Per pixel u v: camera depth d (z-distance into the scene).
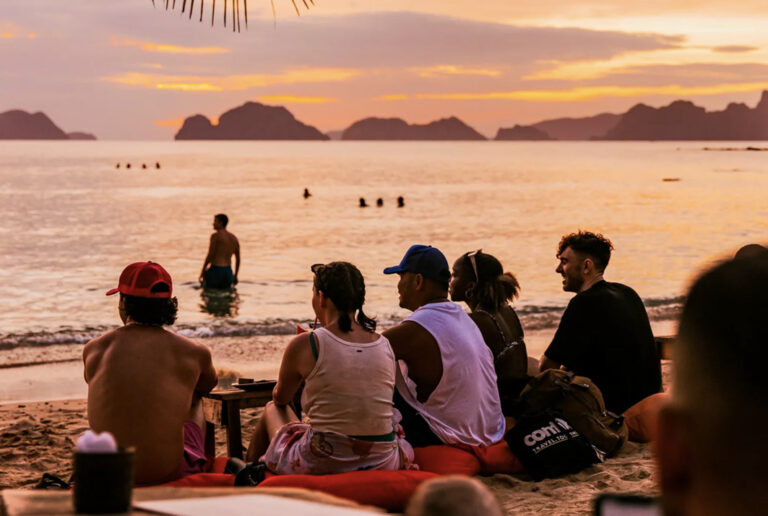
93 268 23.83
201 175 83.69
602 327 5.58
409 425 5.10
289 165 113.69
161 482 4.30
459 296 5.82
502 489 4.95
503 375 5.68
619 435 5.43
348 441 4.30
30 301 18.56
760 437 0.62
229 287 19.70
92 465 1.47
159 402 4.28
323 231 34.19
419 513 0.94
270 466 4.49
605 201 51.16
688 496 0.66
